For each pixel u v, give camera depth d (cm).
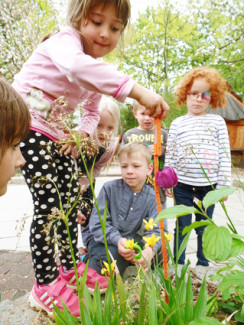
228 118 823
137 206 159
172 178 67
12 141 69
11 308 114
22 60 496
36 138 114
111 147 185
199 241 165
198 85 174
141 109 234
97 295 70
